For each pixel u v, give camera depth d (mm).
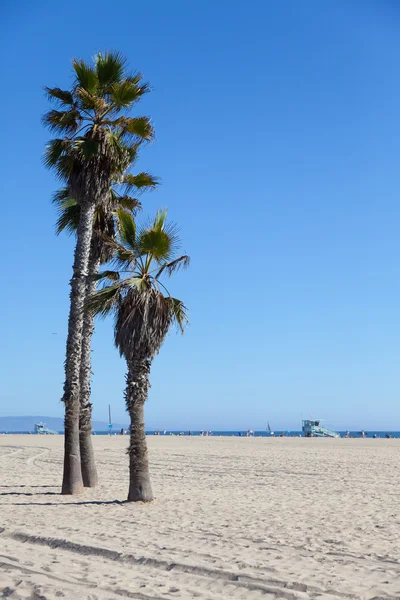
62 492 16656
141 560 8406
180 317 15414
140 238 14812
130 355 14852
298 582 7184
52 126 17078
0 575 7371
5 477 22484
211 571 7758
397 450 42000
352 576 7539
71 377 16859
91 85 16859
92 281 17328
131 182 18359
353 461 30641
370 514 13000
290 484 19891
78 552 9117
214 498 15953
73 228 19750
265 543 9688
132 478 15102
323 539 10039
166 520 12125
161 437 79375
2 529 11047
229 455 36500
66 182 17281
